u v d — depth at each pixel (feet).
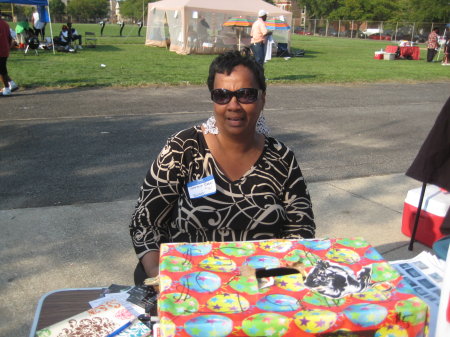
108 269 11.06
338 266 4.14
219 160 5.95
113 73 46.16
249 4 72.69
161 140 22.13
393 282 3.92
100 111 28.53
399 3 224.12
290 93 38.68
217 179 5.94
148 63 56.39
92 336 4.62
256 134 6.15
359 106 33.58
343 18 234.38
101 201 14.88
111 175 17.28
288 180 6.15
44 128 23.94
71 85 37.88
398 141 23.88
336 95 38.42
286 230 6.25
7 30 32.35
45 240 12.27
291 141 23.00
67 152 19.95
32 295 9.98
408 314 3.51
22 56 59.77
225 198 5.91
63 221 13.35
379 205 15.10
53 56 61.11
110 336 4.64
